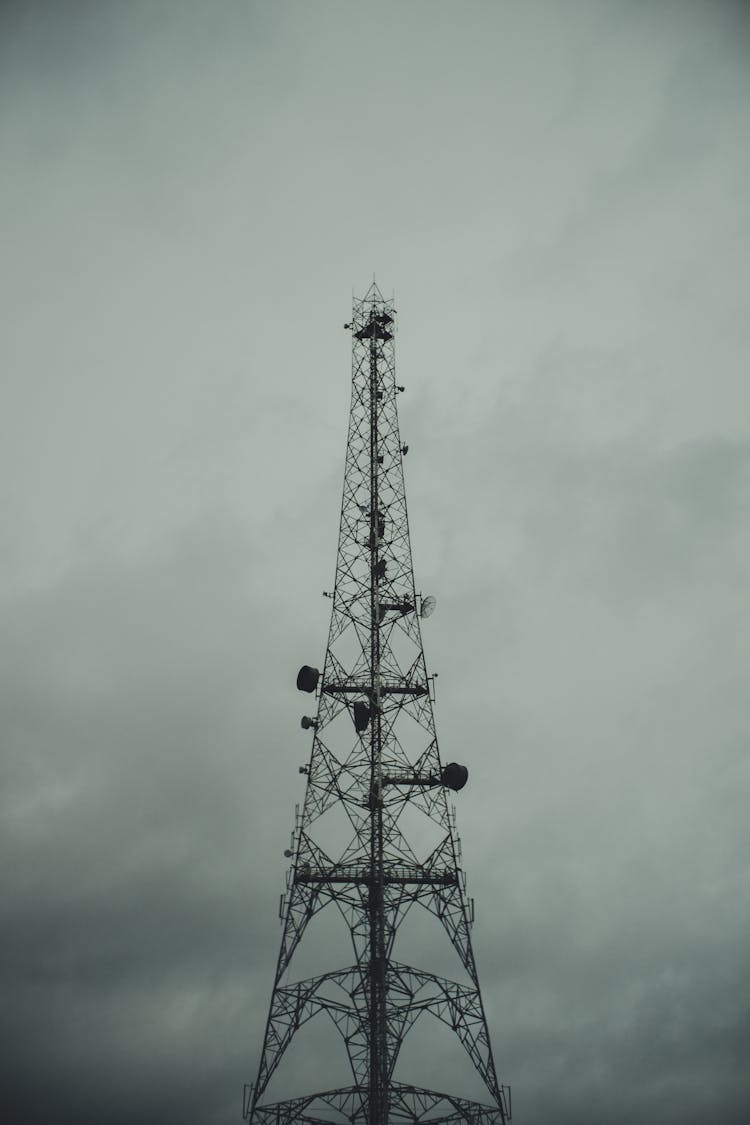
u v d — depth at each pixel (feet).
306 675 248.93
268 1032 210.79
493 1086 208.74
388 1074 206.28
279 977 216.54
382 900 225.15
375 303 305.32
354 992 215.72
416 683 252.01
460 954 221.46
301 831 232.12
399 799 238.48
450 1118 205.46
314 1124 203.92
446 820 237.45
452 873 230.48
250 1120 202.49
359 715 246.47
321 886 227.40
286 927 222.07
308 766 240.12
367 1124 203.31
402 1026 213.25
